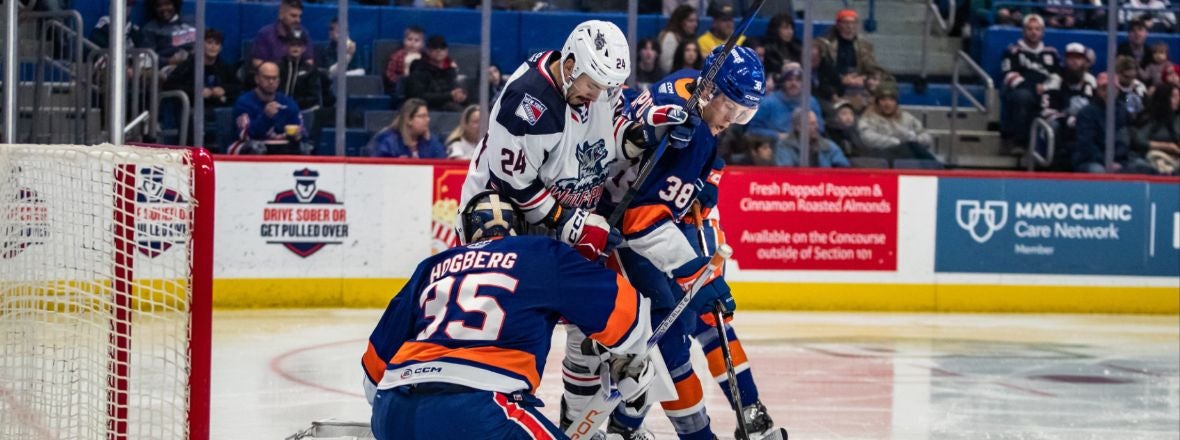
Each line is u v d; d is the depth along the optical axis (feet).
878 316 57.62
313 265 54.08
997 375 41.52
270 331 46.96
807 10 57.77
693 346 46.57
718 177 26.91
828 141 59.93
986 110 64.95
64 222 20.59
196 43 52.60
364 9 56.54
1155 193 61.67
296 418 31.40
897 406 35.27
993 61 65.26
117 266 20.12
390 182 54.80
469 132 57.21
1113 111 61.98
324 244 54.19
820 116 60.18
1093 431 32.55
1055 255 60.95
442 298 17.71
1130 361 45.68
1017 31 64.95
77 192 20.42
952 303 60.13
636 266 23.40
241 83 54.70
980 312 60.39
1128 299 61.57
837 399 36.11
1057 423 33.45
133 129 52.85
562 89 21.53
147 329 25.29
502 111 21.47
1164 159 63.10
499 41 59.31
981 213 60.13
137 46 53.31
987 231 60.23
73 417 21.01
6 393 21.35
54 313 20.86
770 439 26.20
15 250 21.08
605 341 18.07
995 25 65.62
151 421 20.34
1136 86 62.95
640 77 58.03
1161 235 61.82
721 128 24.30
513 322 17.40
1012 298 60.64
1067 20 64.59
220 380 36.63
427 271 18.48
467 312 17.42
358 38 56.54
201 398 19.56
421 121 56.39
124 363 20.17
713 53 23.86
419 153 56.65
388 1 58.03
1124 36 62.90
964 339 50.39
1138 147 63.05
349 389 35.65
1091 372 42.91
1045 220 60.75
